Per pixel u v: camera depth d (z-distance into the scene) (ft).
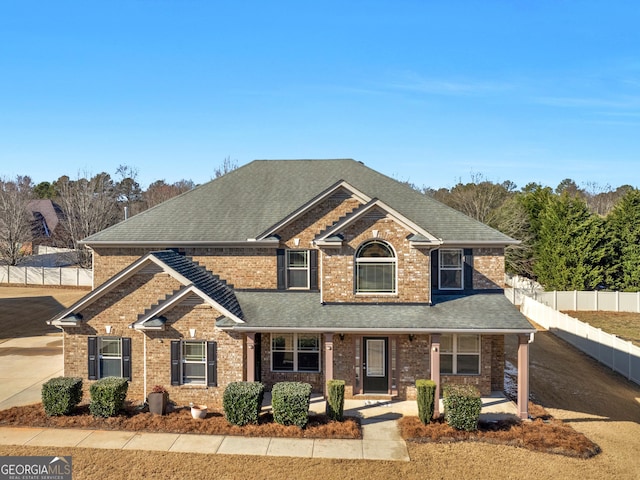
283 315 58.80
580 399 64.03
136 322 55.72
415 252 60.18
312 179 79.51
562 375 75.25
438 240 58.90
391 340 61.57
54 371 70.13
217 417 52.70
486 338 62.59
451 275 67.56
